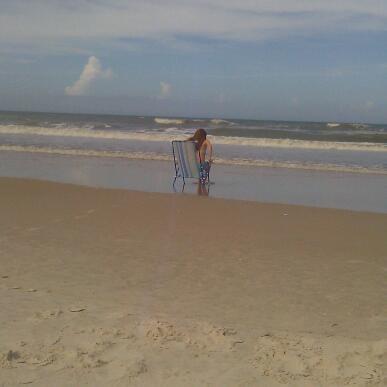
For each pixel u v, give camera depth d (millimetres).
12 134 27547
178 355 3271
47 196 9867
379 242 6867
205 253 6109
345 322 4078
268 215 8492
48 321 3801
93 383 2883
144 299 4465
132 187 11844
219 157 18625
